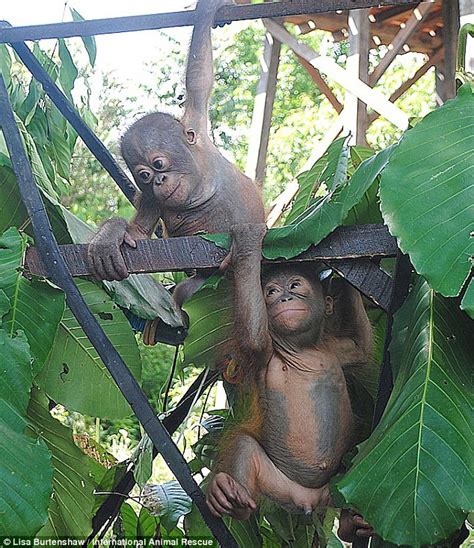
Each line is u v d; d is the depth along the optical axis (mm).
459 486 2047
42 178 3496
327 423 3020
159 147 3662
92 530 3285
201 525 3371
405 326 2486
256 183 4047
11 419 2354
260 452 3031
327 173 3432
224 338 3100
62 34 2732
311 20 8391
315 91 15727
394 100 9289
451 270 2064
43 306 2660
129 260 2719
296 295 3021
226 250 2740
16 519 2154
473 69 4777
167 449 2525
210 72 3832
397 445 2125
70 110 3674
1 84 2709
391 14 8289
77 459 3115
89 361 3172
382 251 2568
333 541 3336
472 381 2275
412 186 2191
